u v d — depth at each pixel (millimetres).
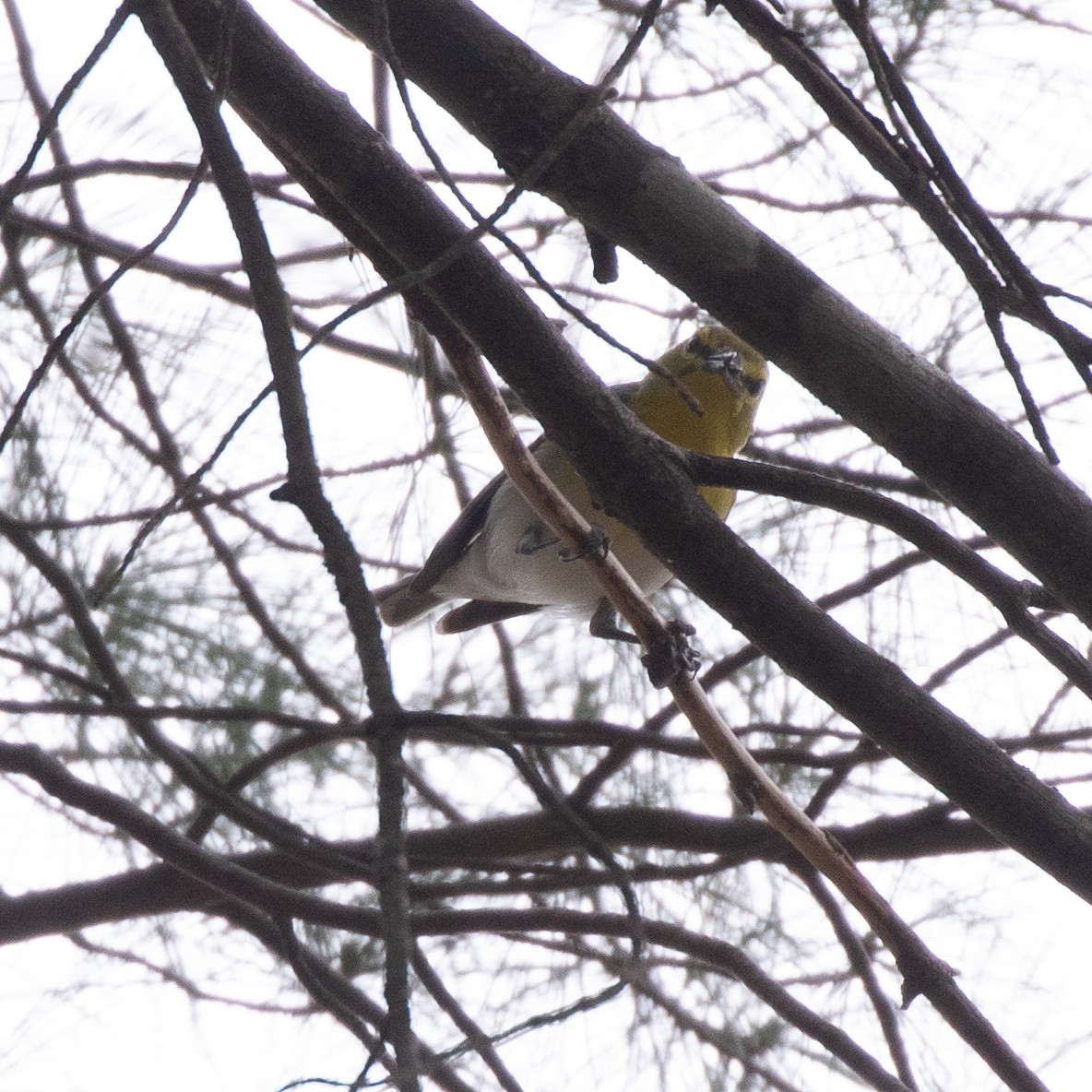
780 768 7473
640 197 4242
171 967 7320
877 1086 5508
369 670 3256
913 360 4242
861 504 4406
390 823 3084
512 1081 5449
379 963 7355
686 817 7137
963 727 4344
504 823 7281
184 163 6859
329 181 4270
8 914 7016
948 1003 4434
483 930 6469
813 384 4297
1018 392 3738
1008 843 4293
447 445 7449
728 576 4371
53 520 6406
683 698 4617
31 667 5188
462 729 3645
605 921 6383
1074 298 3723
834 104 3979
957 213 3809
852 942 6508
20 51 6652
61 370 6914
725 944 6172
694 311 7633
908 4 6531
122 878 7070
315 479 3354
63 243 7238
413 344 6758
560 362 4309
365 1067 2922
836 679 4340
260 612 7094
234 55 4203
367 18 4340
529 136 4273
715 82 6770
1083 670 4246
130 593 6887
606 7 6484
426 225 4242
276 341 3387
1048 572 4234
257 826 6000
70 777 6199
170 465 6984
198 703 7082
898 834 7039
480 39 4266
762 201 7020
